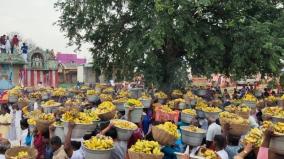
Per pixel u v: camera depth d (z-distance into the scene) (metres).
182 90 20.30
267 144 6.16
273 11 21.61
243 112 11.05
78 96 17.72
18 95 18.41
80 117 8.27
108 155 7.09
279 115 10.66
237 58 19.69
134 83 28.48
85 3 22.62
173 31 19.44
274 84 21.25
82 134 8.14
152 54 20.02
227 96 22.06
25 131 10.60
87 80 46.47
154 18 19.47
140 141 6.94
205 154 7.10
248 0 20.67
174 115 11.18
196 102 14.72
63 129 8.51
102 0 22.47
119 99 13.00
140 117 10.73
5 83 32.00
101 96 14.92
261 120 12.03
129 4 21.83
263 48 19.22
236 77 21.06
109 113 9.65
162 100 16.30
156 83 21.41
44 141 8.77
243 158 6.39
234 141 7.57
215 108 11.74
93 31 23.94
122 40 23.47
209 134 8.77
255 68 20.00
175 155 7.58
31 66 41.28
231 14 20.52
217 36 20.11
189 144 8.61
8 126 13.88
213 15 21.22
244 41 19.64
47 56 42.19
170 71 21.81
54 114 10.36
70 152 7.40
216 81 39.16
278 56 19.52
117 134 8.09
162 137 7.56
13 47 40.12
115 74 24.52
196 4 18.56
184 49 21.20
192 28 19.80
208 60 20.12
